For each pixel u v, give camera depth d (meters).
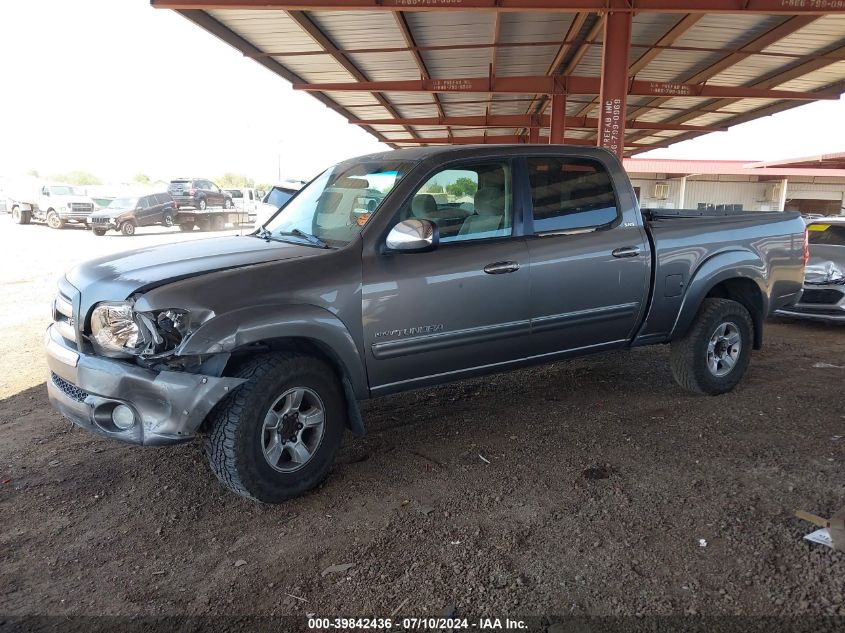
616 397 5.18
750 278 5.20
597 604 2.61
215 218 30.98
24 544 3.17
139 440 3.21
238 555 3.06
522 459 4.02
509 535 3.14
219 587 2.81
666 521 3.23
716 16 11.71
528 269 4.18
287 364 3.39
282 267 3.49
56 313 3.87
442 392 5.39
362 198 4.11
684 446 4.15
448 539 3.13
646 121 24.73
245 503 3.55
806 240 5.66
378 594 2.73
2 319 8.93
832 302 7.59
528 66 15.83
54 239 23.22
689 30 12.71
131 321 3.25
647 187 37.81
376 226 3.80
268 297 3.36
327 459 3.64
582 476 3.76
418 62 15.03
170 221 28.12
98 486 3.77
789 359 6.37
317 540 3.16
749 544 2.99
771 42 12.92
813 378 5.67
